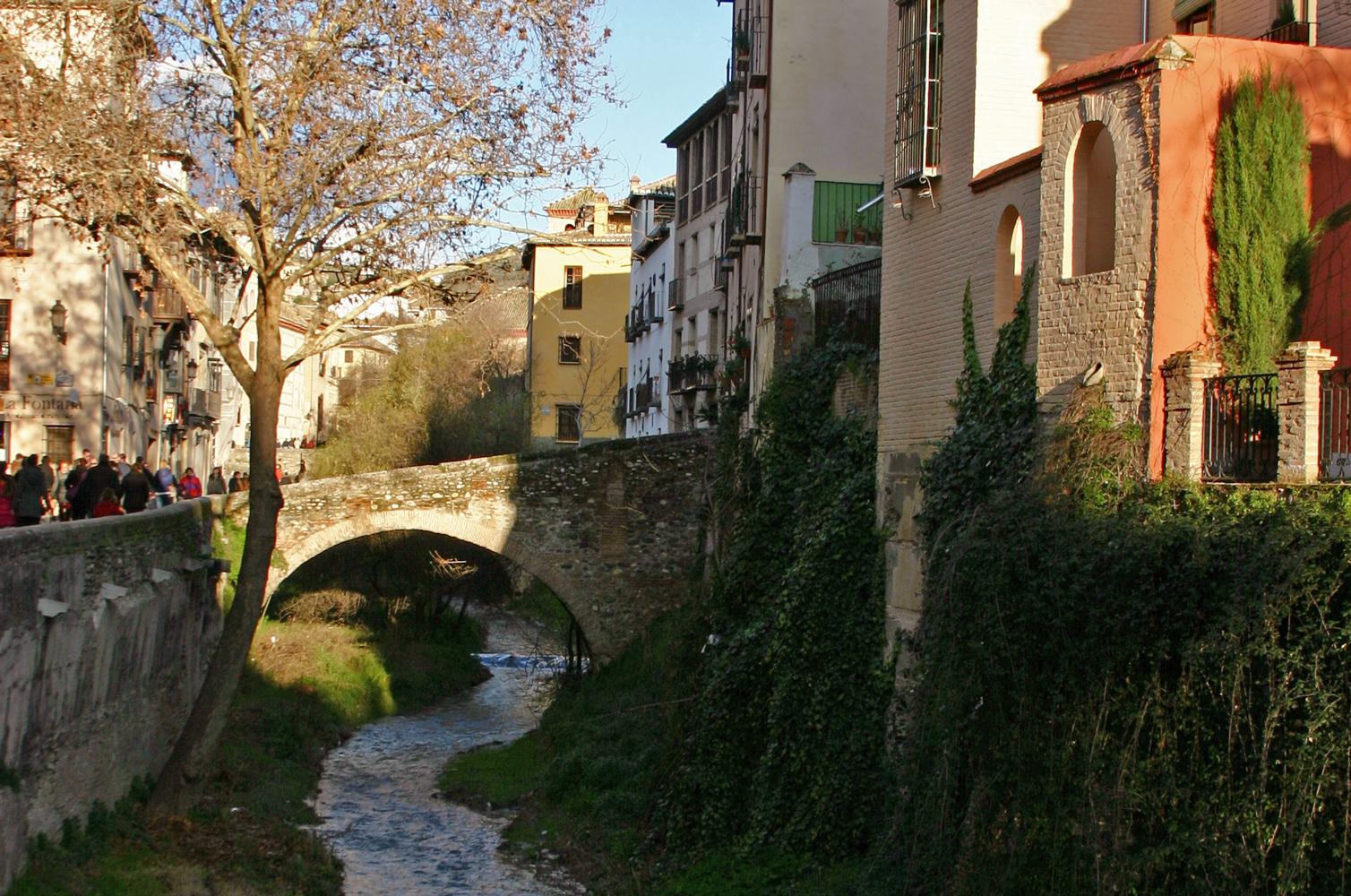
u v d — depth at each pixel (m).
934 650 13.28
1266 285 11.97
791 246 24.61
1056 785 11.16
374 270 19.06
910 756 13.82
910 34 17.62
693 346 39.84
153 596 19.55
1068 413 12.69
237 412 59.09
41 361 32.50
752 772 18.31
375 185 18.55
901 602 16.72
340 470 45.22
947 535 14.03
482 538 29.86
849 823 16.20
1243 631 9.43
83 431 32.56
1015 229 15.17
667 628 28.17
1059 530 11.67
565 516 30.17
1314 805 8.93
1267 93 12.15
